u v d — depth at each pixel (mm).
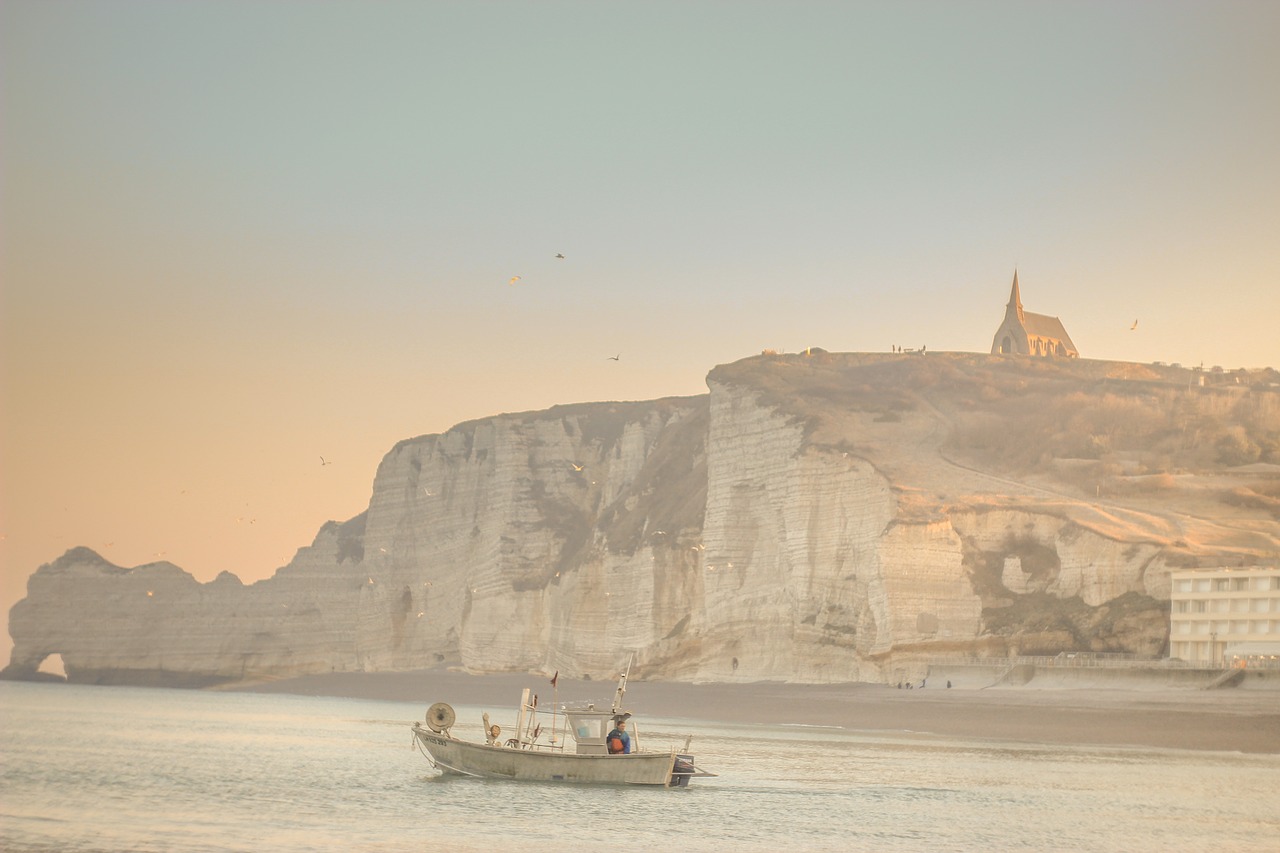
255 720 116125
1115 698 91375
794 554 123062
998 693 98875
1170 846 45031
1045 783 60250
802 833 46500
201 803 52875
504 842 44031
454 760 59531
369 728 103438
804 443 127500
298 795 55125
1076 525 114312
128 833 45656
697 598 135500
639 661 136625
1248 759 71688
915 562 111625
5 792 56781
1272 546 115375
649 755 56219
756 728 93750
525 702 60500
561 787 56219
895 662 109688
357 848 42750
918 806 52875
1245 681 91062
